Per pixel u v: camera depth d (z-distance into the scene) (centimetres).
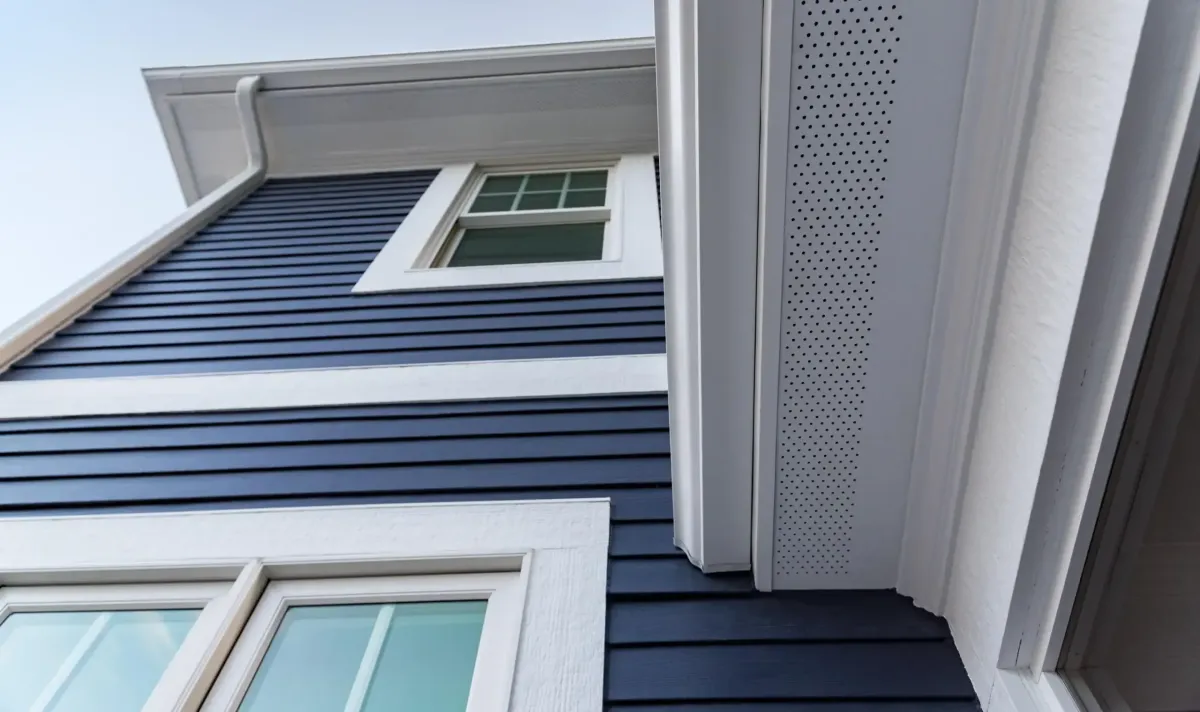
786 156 118
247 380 247
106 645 154
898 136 116
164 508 190
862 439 142
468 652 147
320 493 191
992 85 111
